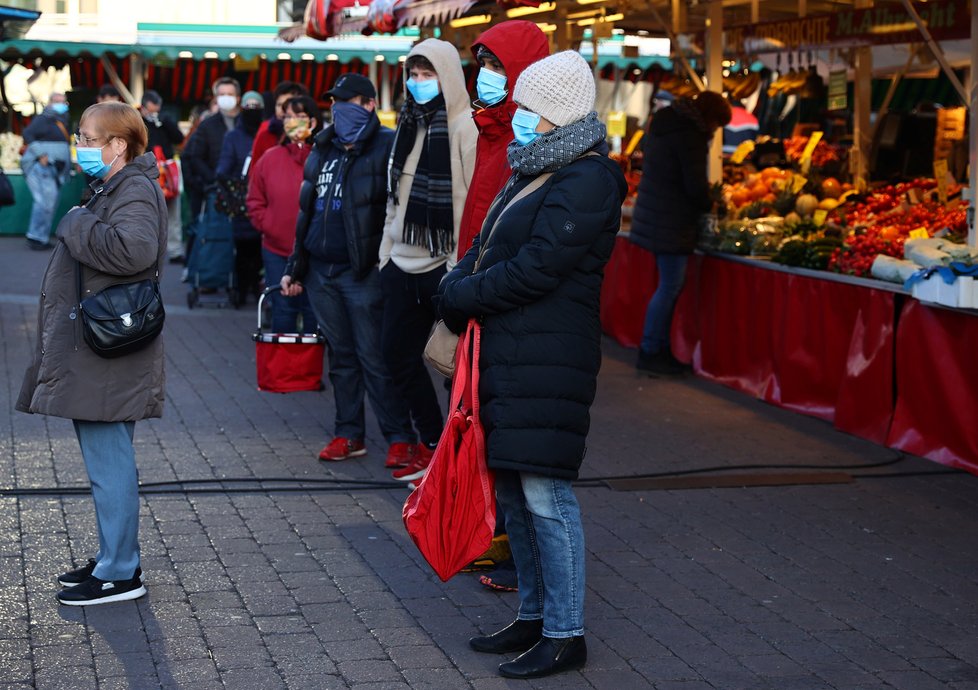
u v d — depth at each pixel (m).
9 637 4.31
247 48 17.31
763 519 5.86
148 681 3.99
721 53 9.94
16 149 18.25
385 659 4.22
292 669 4.11
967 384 6.60
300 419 7.63
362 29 8.89
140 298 4.44
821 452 7.04
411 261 5.90
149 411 4.58
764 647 4.40
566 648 4.12
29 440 6.91
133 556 4.68
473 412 3.96
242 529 5.54
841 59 11.88
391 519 5.74
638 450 7.10
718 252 8.91
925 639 4.50
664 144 8.86
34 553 5.14
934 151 11.02
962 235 7.35
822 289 7.75
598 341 4.02
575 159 3.91
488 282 3.87
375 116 6.36
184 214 16.45
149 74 19.80
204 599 4.71
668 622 4.62
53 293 4.49
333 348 6.64
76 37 17.34
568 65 3.89
